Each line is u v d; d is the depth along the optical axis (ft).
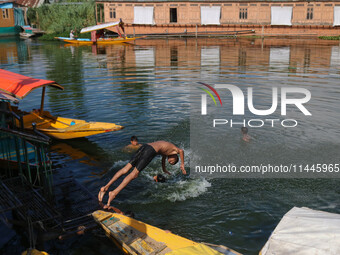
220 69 67.31
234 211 21.04
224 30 149.69
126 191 23.47
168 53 95.76
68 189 22.89
